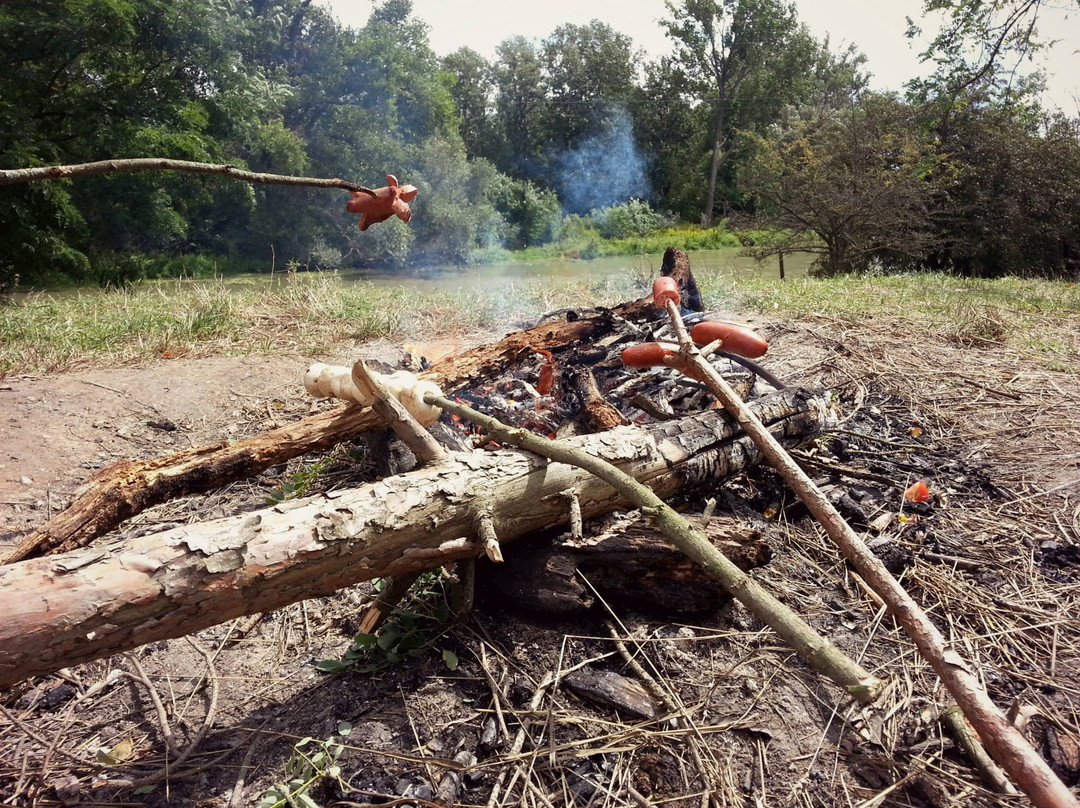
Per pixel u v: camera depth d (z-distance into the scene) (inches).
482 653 92.3
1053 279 582.6
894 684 86.8
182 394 183.9
